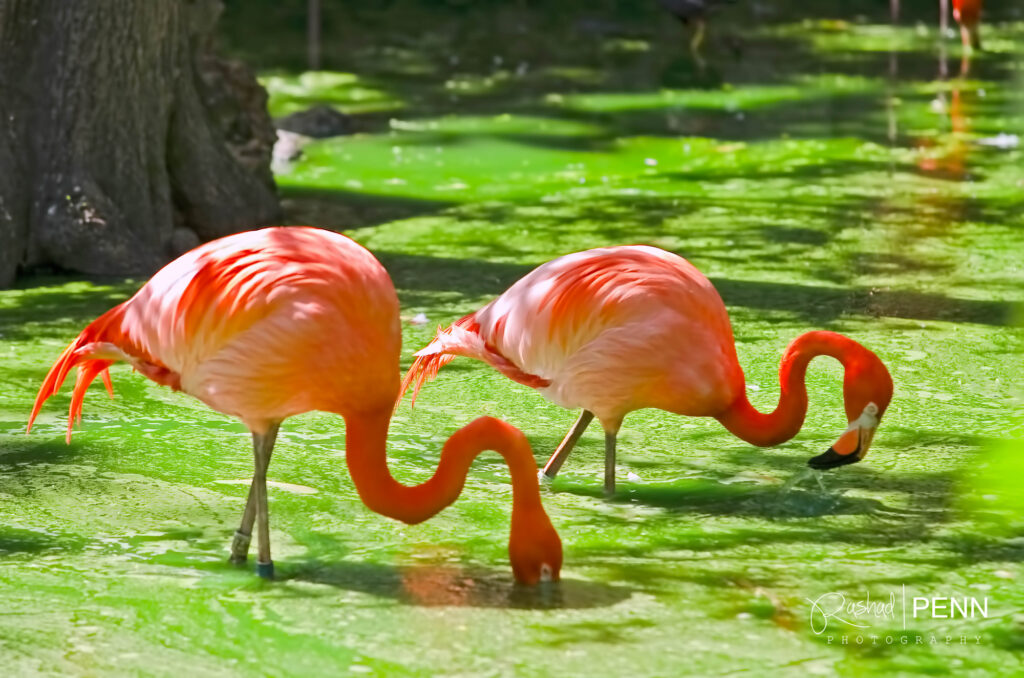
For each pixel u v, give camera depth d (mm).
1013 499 8336
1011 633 6566
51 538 7633
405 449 9164
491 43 28719
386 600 6871
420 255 14250
